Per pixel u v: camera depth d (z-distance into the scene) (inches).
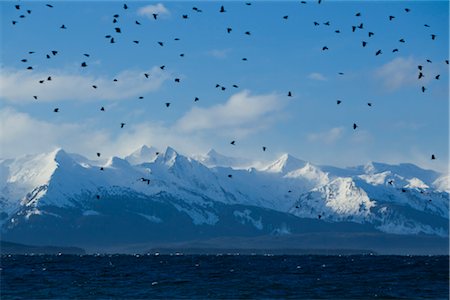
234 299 6786.4
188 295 7081.7
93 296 6993.1
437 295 7135.8
